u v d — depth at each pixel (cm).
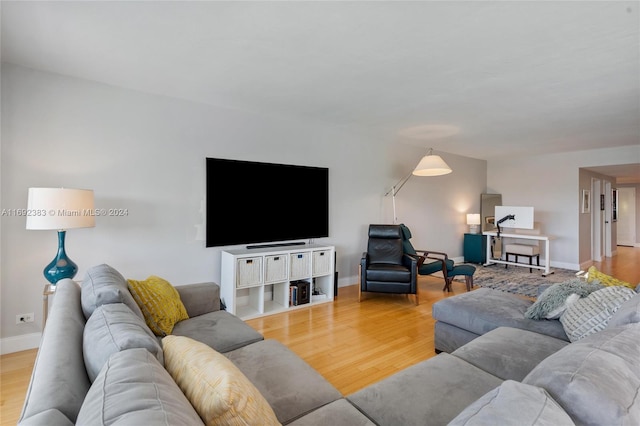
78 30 209
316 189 447
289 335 306
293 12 187
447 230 657
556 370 91
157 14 191
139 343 102
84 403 74
